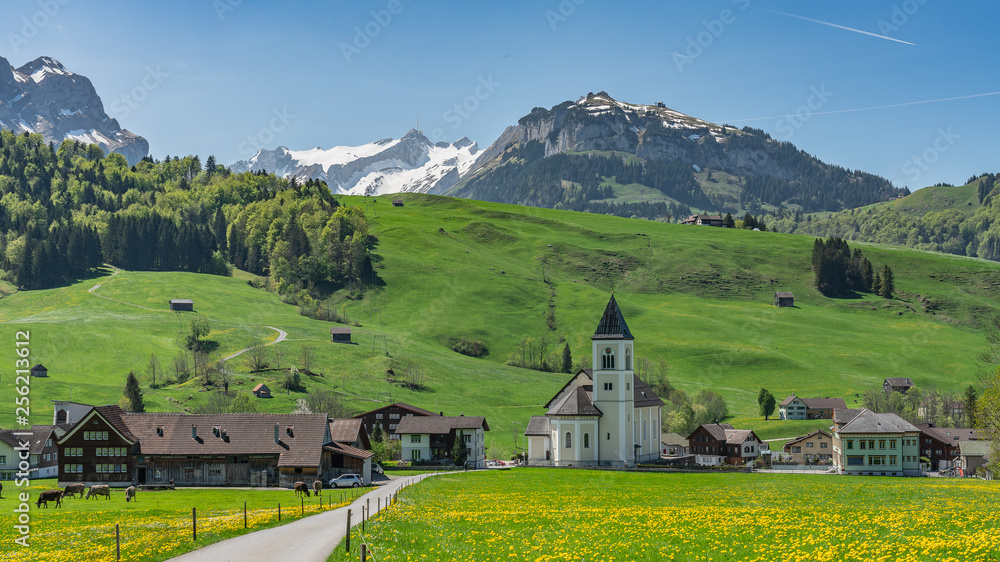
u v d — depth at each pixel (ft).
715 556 127.95
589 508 210.79
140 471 334.03
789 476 373.20
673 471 424.87
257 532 162.40
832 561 120.37
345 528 164.04
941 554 121.60
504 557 128.67
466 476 359.87
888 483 321.52
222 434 336.70
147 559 132.05
